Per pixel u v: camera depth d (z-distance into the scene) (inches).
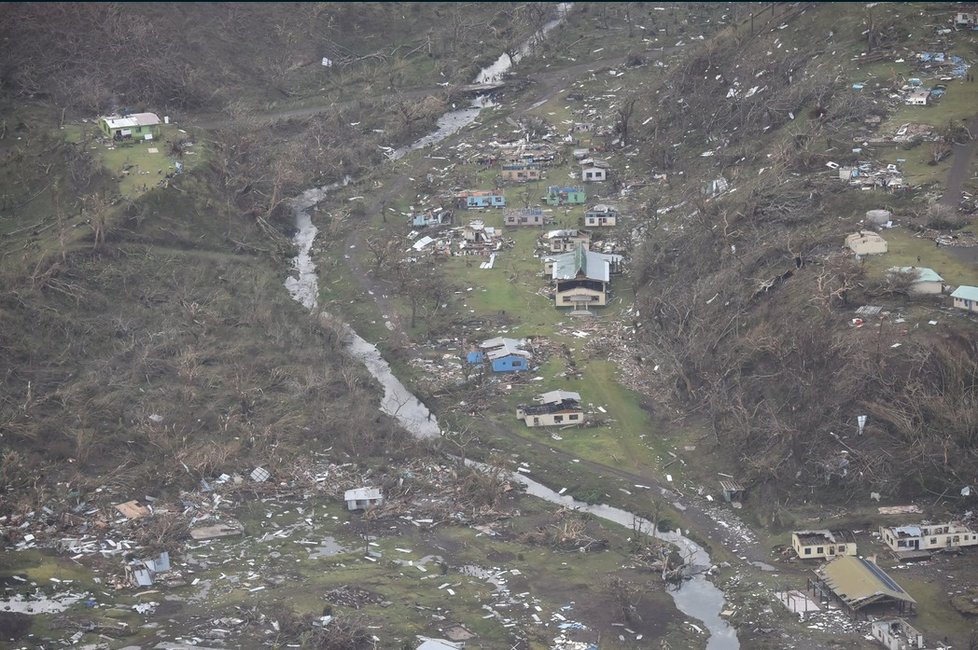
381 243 5994.1
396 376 5002.5
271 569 3722.9
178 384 4697.3
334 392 4803.2
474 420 4643.2
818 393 4197.8
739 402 4360.2
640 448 4429.1
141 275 5324.8
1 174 5959.6
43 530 3816.4
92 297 5068.9
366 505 4114.2
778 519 3919.8
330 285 5748.0
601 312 5369.1
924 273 4478.3
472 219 6304.1
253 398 4675.2
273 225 6235.2
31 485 4033.0
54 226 5546.3
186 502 4087.1
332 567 3745.1
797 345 4362.7
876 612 3378.4
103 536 3831.2
